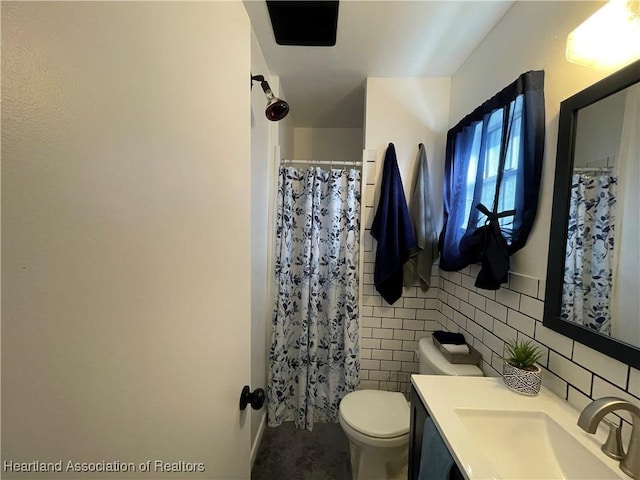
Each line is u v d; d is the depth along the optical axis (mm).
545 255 983
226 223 673
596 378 786
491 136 1255
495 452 809
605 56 760
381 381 1956
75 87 290
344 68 1729
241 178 767
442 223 1855
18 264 246
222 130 643
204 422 579
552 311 922
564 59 943
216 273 625
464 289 1541
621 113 738
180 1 475
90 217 313
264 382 1840
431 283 1889
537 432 830
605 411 632
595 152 808
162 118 430
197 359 549
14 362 246
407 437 1312
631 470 627
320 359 1958
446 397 923
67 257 289
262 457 1640
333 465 1590
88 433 320
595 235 801
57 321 281
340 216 1893
